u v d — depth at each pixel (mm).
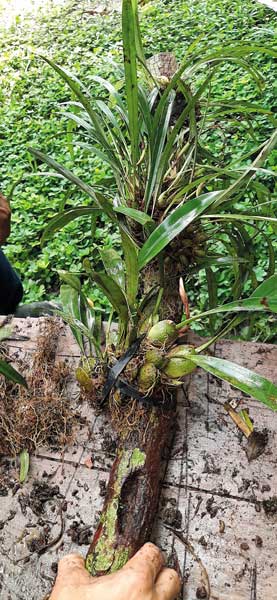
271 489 1092
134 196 1230
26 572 1097
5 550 1128
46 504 1170
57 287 2676
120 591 796
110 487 1046
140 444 1062
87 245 2744
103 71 4504
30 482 1199
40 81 4902
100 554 968
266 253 2275
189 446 1158
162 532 1075
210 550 1048
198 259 1238
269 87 3273
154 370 1046
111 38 5379
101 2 6559
